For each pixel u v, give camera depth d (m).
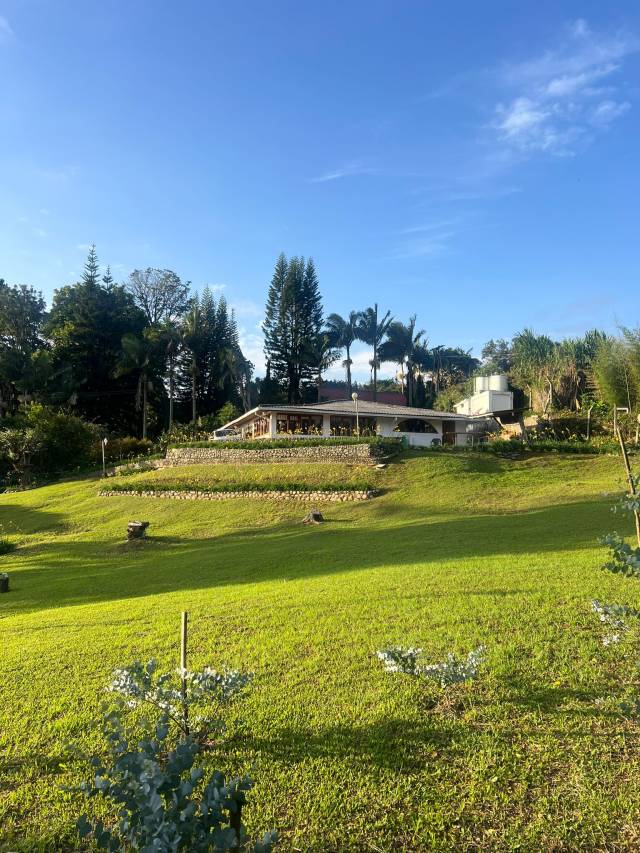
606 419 31.92
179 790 2.12
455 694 4.42
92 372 53.38
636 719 3.86
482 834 2.97
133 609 8.48
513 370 52.12
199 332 54.84
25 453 37.50
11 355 50.06
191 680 4.21
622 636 5.07
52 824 3.23
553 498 19.16
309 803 3.28
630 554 3.19
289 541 16.11
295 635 6.16
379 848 2.92
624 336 28.80
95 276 53.53
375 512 20.30
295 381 54.56
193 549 17.09
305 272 54.50
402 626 6.12
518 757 3.57
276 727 4.14
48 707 4.81
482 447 28.14
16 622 8.54
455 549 11.46
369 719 4.15
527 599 6.65
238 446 29.61
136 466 34.03
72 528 22.69
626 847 2.81
